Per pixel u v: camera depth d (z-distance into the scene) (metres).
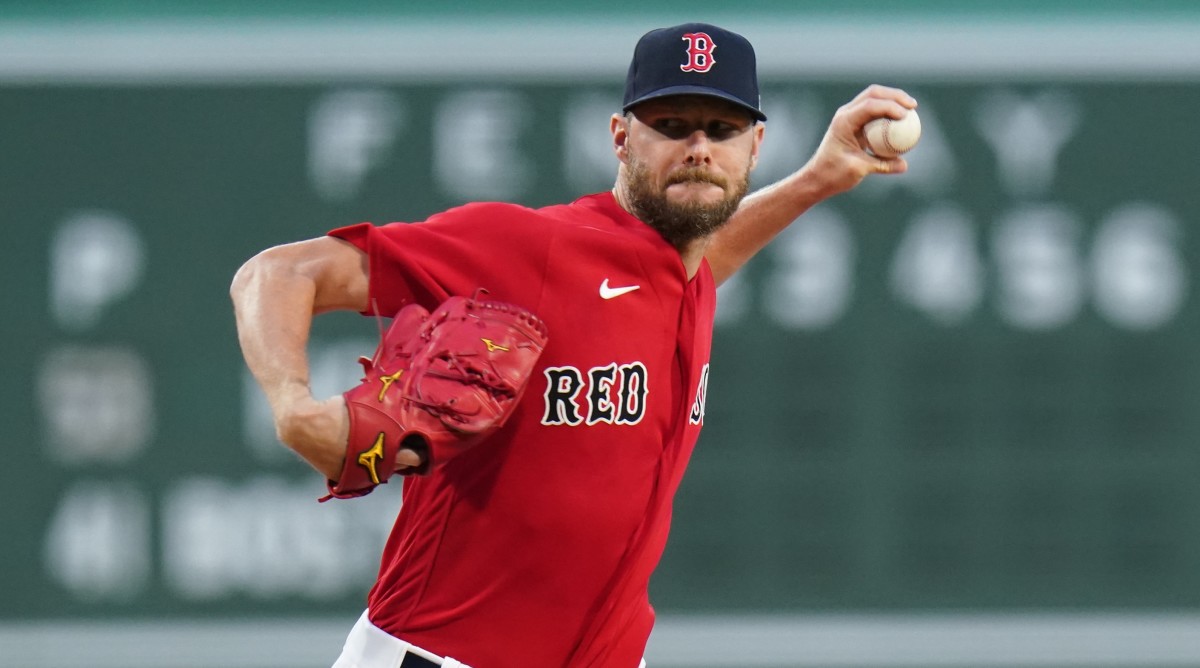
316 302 8.57
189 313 24.48
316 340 24.20
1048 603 24.22
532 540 8.95
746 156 9.07
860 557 24.27
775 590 24.27
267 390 8.01
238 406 24.56
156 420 24.52
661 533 9.58
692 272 9.46
